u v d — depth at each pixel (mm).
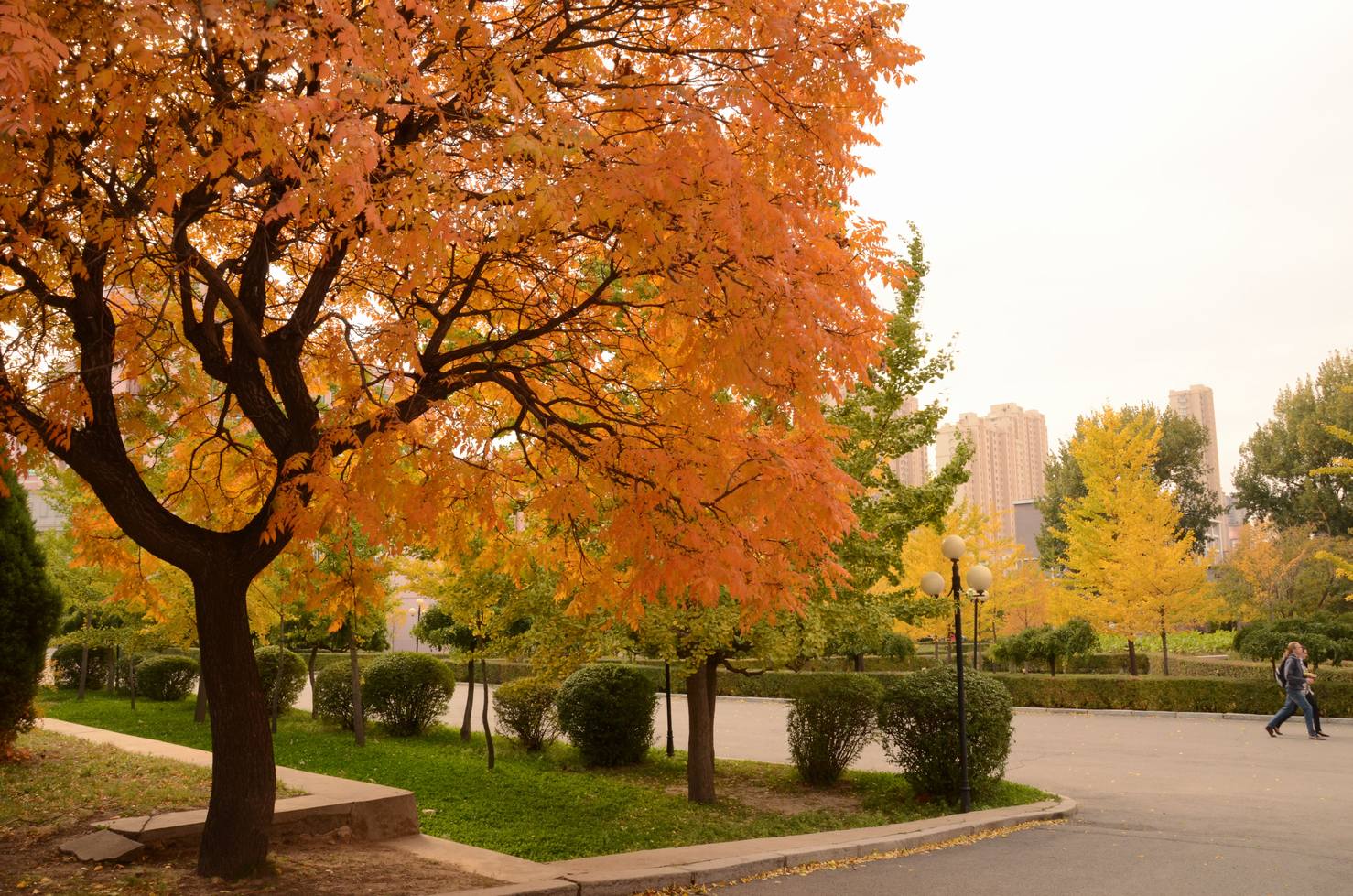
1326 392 44906
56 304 5656
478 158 5023
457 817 10078
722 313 5480
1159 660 31656
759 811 11406
